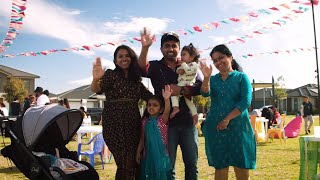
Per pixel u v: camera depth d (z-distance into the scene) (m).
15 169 8.27
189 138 4.61
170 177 4.59
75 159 4.57
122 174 4.30
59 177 3.85
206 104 37.53
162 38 4.72
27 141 4.05
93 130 8.59
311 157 5.22
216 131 4.45
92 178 4.19
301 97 58.09
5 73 44.00
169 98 4.52
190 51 4.72
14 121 4.25
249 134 4.36
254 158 4.35
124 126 4.31
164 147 4.47
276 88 50.69
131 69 4.46
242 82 4.36
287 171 7.48
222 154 4.39
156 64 4.80
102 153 8.66
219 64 4.42
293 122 16.00
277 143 13.74
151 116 4.60
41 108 4.34
